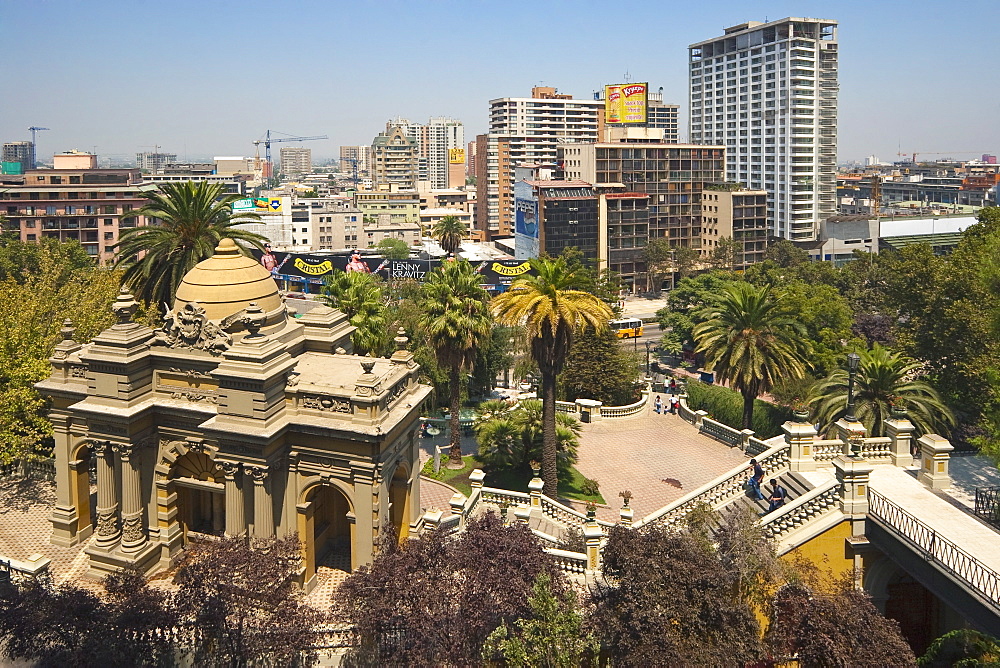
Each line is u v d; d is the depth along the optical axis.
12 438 33.41
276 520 27.69
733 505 32.75
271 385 26.73
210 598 21.80
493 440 48.91
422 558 22.72
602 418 59.88
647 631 21.33
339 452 26.95
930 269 54.09
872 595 28.08
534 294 42.72
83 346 30.47
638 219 156.88
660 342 104.06
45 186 140.88
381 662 21.92
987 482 31.19
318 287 113.56
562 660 21.33
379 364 30.92
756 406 62.22
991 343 48.53
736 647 21.31
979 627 22.80
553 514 37.25
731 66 193.88
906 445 32.97
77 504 30.67
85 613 22.11
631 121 178.12
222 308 30.05
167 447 28.78
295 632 21.91
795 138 177.38
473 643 21.84
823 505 28.17
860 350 55.50
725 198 159.00
